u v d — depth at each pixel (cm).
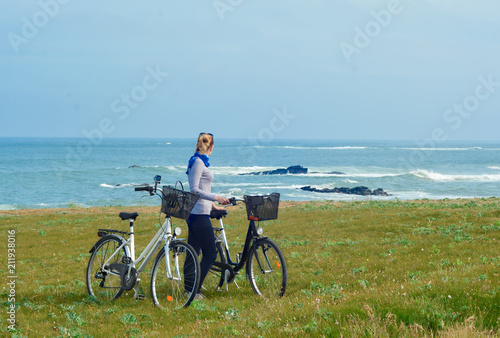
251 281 736
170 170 7281
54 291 828
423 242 1223
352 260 1064
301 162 10256
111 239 748
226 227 1792
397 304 508
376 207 2241
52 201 4191
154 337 510
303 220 1917
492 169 8056
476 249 1077
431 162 10031
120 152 14300
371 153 14788
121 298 736
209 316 598
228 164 9612
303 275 926
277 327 477
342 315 489
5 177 6050
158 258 692
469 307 482
